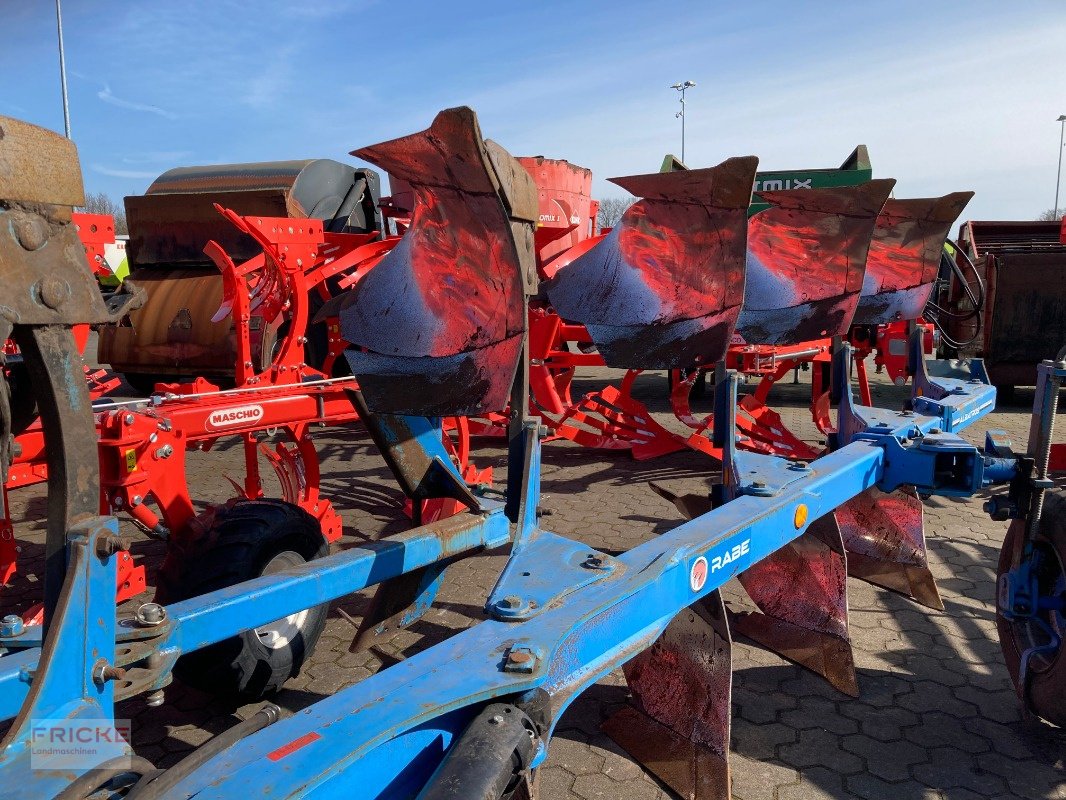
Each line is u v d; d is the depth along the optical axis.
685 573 2.27
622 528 5.29
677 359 3.27
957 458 3.18
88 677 1.50
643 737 2.82
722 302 3.09
